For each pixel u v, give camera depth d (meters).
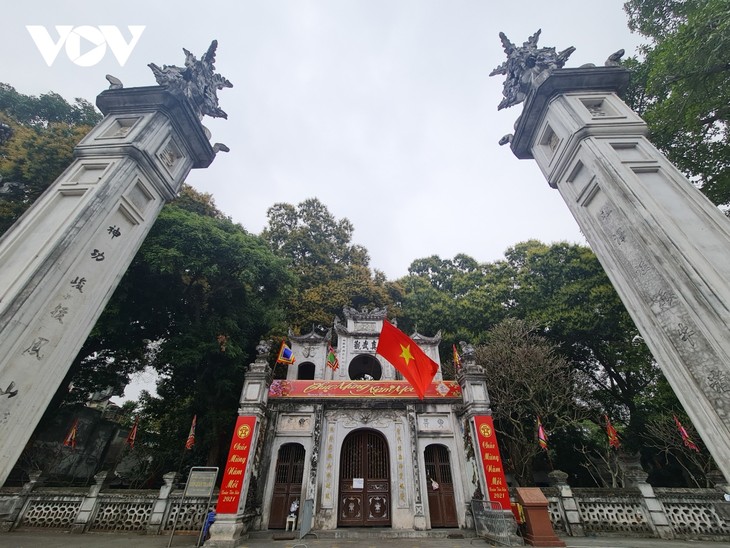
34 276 5.30
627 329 20.59
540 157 8.77
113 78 8.43
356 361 20.89
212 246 17.19
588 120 7.22
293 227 33.91
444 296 26.25
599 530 13.04
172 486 13.48
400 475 14.20
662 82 10.62
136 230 7.18
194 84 9.05
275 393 15.45
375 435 15.41
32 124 18.66
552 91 8.14
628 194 5.90
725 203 12.38
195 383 18.05
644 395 20.81
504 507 11.92
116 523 12.85
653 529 12.59
